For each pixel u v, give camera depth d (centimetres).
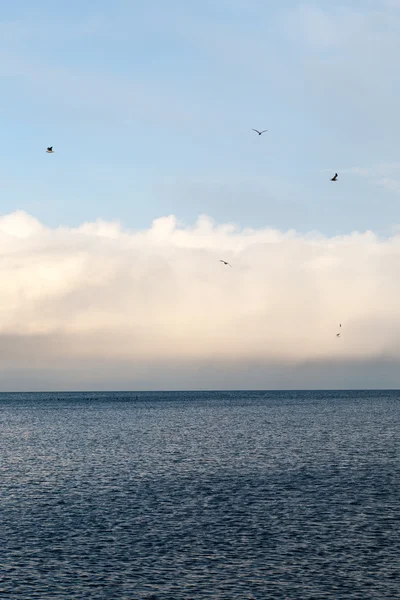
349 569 3750
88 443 10931
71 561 3906
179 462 8256
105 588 3462
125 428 14375
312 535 4462
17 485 6575
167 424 15575
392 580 3569
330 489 6153
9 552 4094
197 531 4581
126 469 7669
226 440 11181
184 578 3609
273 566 3803
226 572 3709
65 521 4903
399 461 8175
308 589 3441
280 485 6406
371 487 6247
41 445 10675
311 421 16138
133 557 3988
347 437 11544
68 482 6744
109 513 5172
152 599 3309
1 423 17062
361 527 4675
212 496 5856
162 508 5344
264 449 9675
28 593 3388
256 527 4688
